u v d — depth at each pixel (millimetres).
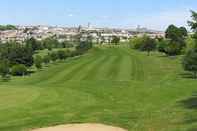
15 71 95688
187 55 59812
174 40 123938
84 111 30203
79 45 198375
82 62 115750
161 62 102438
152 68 87562
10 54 115750
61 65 116000
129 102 33781
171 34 126625
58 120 27188
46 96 37469
